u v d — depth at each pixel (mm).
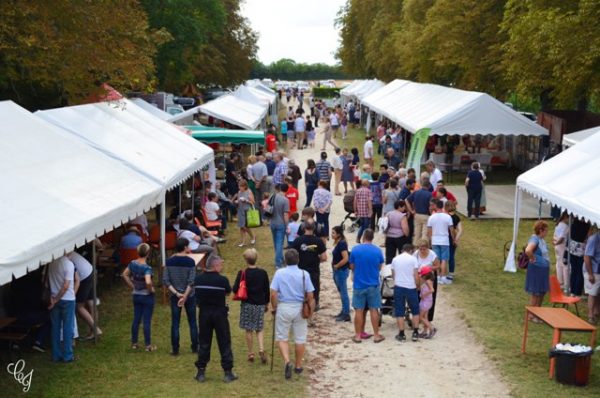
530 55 23641
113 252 14781
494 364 10594
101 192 11641
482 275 15766
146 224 16000
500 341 11539
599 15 20234
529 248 12336
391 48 52344
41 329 10758
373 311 11648
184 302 10656
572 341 11539
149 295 10969
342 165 25859
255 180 21953
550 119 27062
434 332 12000
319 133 51656
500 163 31344
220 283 9766
